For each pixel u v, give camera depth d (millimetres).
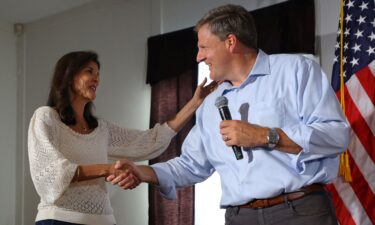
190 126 3787
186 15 4086
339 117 1677
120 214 4262
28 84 5184
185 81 3920
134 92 4312
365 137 2906
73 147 2264
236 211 1804
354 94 2975
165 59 4043
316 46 3381
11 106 5207
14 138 5191
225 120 1696
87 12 4789
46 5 4859
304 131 1605
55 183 2098
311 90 1713
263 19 3545
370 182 2867
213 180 3846
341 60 3045
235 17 1831
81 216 2172
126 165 2012
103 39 4621
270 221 1706
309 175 1671
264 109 1758
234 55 1840
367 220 2850
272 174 1701
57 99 2326
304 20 3383
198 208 3871
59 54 4973
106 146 2461
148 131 2699
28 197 5012
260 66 1817
